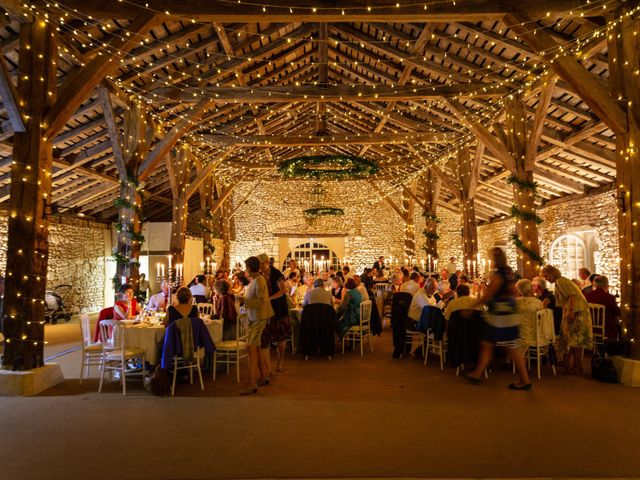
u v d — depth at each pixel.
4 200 9.73
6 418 3.85
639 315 4.89
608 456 2.99
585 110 8.07
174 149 10.24
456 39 7.34
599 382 4.91
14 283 4.75
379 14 5.50
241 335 5.79
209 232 12.74
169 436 3.40
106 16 5.37
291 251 17.45
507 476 2.72
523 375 4.64
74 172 9.79
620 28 5.18
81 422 3.74
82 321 5.11
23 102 4.84
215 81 8.49
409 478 2.70
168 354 4.54
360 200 17.52
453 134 10.59
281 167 8.28
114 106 8.05
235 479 2.70
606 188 10.27
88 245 12.55
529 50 6.62
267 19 5.53
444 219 17.75
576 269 11.71
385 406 4.11
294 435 3.40
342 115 12.73
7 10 4.65
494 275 4.71
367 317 6.77
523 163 7.64
